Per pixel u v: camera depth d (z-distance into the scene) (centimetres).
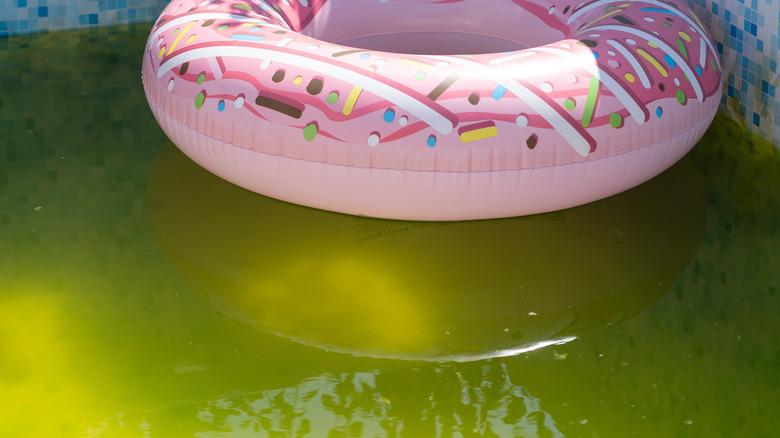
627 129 226
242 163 233
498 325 213
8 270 231
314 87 222
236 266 233
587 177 228
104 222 251
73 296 222
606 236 245
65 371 199
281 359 203
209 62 236
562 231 246
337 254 236
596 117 223
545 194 228
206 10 256
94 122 305
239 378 197
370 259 234
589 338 210
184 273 230
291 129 222
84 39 363
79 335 210
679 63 241
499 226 247
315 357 203
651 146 232
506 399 192
